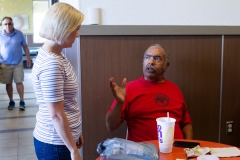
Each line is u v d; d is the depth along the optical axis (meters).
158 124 1.24
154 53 1.75
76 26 1.27
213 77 2.29
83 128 2.02
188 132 1.83
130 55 2.05
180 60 2.19
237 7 2.31
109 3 1.99
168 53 1.96
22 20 10.98
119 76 2.04
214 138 2.37
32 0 10.95
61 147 1.31
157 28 2.08
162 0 2.10
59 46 1.29
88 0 1.95
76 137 1.39
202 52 2.24
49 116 1.29
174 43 2.15
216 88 2.32
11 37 4.15
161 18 2.12
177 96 1.80
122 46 2.03
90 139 2.04
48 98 1.21
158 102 1.74
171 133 1.23
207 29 2.21
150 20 2.09
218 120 2.36
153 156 1.14
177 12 2.15
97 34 1.95
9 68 4.24
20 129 3.51
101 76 2.01
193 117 2.29
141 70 2.09
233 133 2.42
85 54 1.95
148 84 1.77
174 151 1.27
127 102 1.73
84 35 1.93
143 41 2.07
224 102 2.36
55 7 1.26
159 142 1.25
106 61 2.00
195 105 2.28
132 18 2.05
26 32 11.06
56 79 1.21
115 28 1.98
